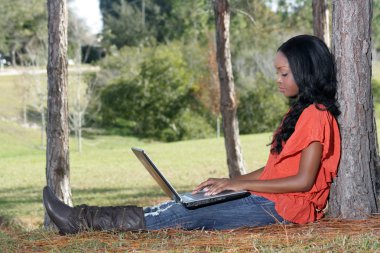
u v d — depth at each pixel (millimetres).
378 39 37750
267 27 39438
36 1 55188
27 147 37500
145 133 45000
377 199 4926
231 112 14141
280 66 4492
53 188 8617
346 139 4727
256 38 41906
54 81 8602
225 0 13719
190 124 44562
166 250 4047
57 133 8625
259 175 4926
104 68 46594
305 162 4320
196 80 44594
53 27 8539
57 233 4840
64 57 8625
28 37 55469
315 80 4410
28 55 45625
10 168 26359
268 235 4254
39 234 4906
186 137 44594
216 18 13859
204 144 33031
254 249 3982
